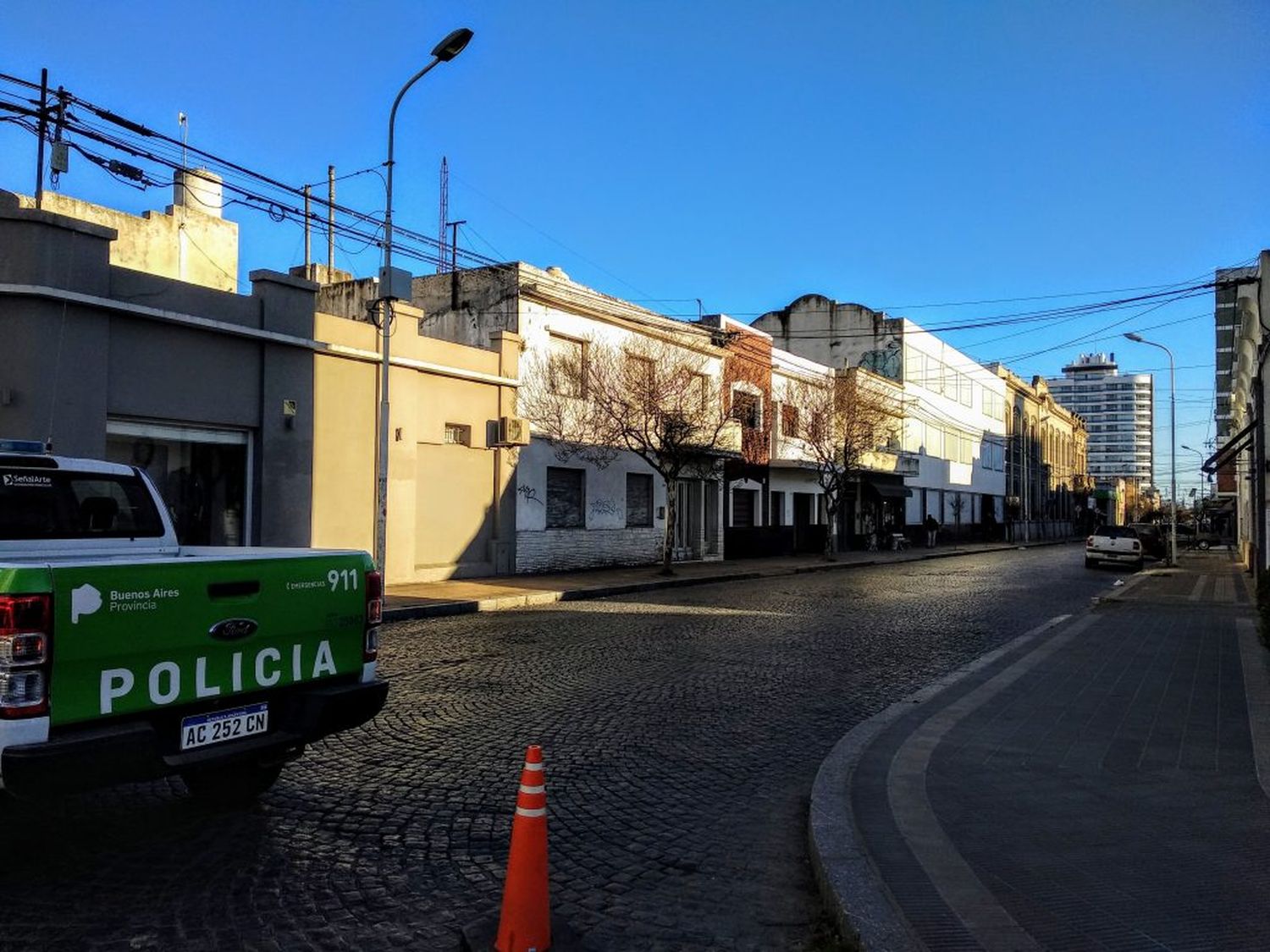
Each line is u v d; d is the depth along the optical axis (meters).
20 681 3.58
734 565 26.73
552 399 21.23
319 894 4.01
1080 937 3.46
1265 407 17.77
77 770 3.70
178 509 13.92
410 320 17.58
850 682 9.18
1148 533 37.66
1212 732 6.85
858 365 43.41
